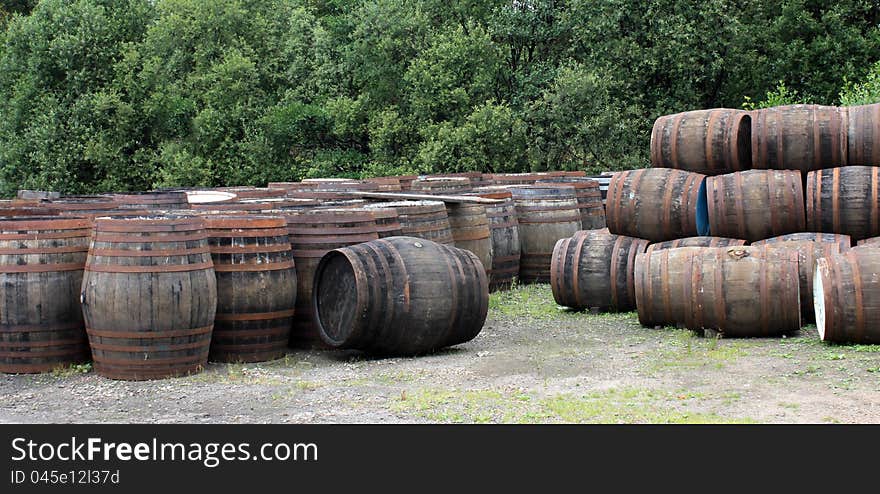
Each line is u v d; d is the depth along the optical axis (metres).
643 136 33.47
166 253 10.33
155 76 38.22
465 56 35.00
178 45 40.44
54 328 10.86
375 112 37.06
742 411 8.44
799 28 34.09
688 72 33.00
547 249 17.92
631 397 9.10
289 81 41.59
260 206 13.76
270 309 11.32
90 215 12.49
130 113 37.12
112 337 10.37
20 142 37.59
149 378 10.41
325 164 37.72
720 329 11.90
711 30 32.34
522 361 11.02
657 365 10.48
